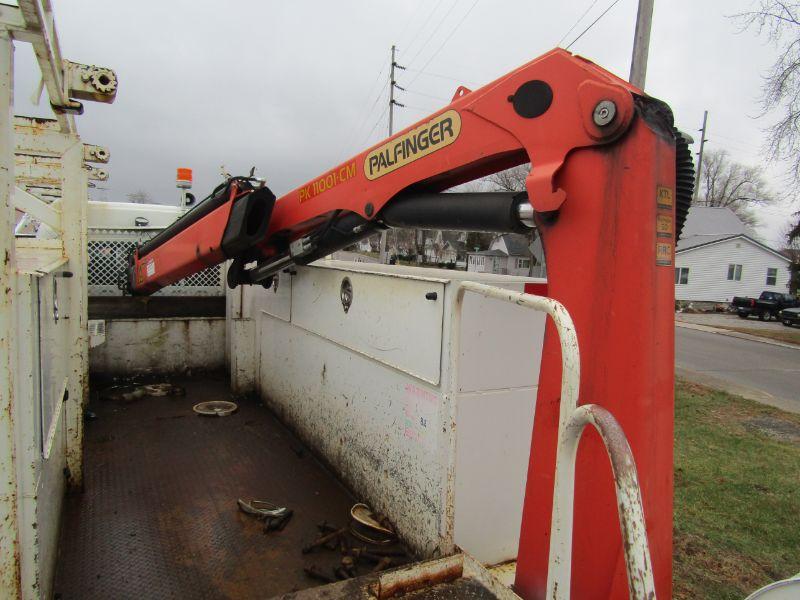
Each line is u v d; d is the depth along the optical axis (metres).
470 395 2.45
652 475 1.51
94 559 2.53
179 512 3.02
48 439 2.04
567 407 1.12
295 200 3.28
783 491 4.51
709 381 10.61
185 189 6.16
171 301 5.73
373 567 2.55
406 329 2.70
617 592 1.52
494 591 1.67
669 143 1.55
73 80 2.59
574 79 1.66
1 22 1.35
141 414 4.63
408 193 2.45
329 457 3.63
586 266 1.60
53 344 2.28
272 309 4.73
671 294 1.57
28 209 2.92
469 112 2.01
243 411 4.83
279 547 2.71
